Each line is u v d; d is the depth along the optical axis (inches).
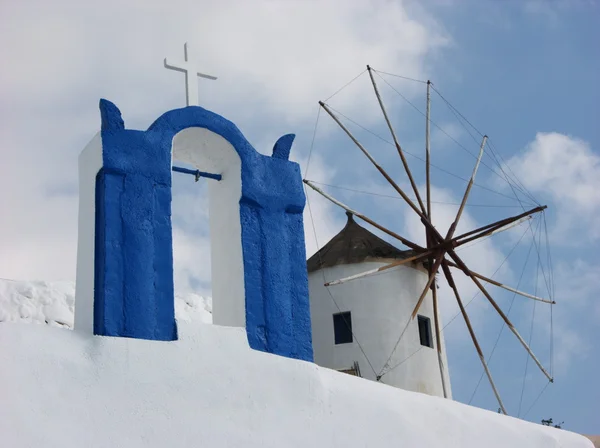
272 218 457.1
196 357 400.5
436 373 718.5
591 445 507.2
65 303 642.2
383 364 693.3
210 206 472.1
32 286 636.7
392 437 435.8
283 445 402.3
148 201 420.2
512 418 489.4
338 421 422.9
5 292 621.3
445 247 730.8
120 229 410.0
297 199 466.0
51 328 378.9
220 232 461.4
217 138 456.8
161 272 410.9
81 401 366.3
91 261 408.5
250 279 439.5
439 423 456.8
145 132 432.8
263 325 434.6
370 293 713.0
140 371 384.8
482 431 468.4
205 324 411.8
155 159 428.5
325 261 727.1
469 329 719.1
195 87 468.8
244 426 398.0
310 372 426.0
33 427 351.3
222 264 455.5
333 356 702.5
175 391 388.5
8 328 367.6
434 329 731.4
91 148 430.0
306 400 418.9
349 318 708.7
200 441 383.9
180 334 402.3
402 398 451.8
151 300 404.2
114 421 369.4
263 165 463.8
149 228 415.8
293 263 454.6
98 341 382.3
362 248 727.1
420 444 443.2
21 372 359.9
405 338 706.2
